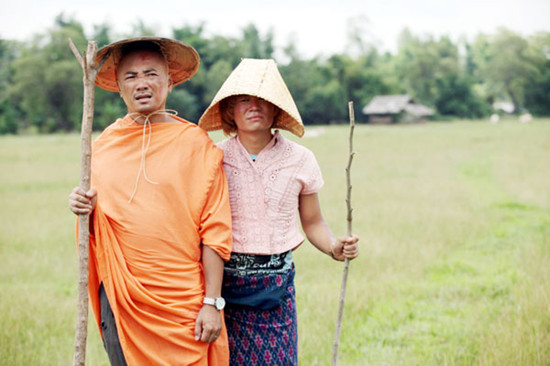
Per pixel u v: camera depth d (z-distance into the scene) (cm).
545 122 6400
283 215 318
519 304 538
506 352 434
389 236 873
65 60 6969
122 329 280
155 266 283
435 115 8588
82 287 266
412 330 512
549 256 707
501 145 2802
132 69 290
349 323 528
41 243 879
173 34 7762
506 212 1097
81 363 265
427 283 656
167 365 280
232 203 315
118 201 287
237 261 311
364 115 7862
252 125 309
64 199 1322
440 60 9375
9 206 1219
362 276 677
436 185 1462
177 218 287
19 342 484
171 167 290
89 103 265
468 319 529
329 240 329
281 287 315
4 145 3291
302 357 457
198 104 6575
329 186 1452
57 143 3456
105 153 296
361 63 8388
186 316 282
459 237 873
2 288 641
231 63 7419
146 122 299
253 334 313
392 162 2103
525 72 9644
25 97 6888
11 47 8650
